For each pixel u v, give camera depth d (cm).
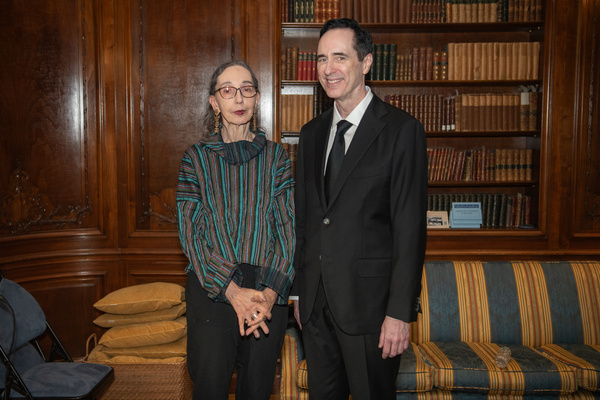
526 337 292
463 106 369
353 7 361
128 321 291
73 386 212
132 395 282
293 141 391
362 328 163
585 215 363
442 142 402
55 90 333
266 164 179
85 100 341
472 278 304
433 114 373
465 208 374
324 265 168
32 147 327
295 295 186
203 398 167
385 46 369
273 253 173
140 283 356
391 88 397
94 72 342
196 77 355
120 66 345
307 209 182
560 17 350
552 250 362
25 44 321
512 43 365
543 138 358
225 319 170
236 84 174
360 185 164
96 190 349
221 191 173
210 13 353
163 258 355
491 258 365
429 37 391
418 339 295
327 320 177
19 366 238
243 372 176
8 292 239
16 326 232
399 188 160
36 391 208
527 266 309
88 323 348
